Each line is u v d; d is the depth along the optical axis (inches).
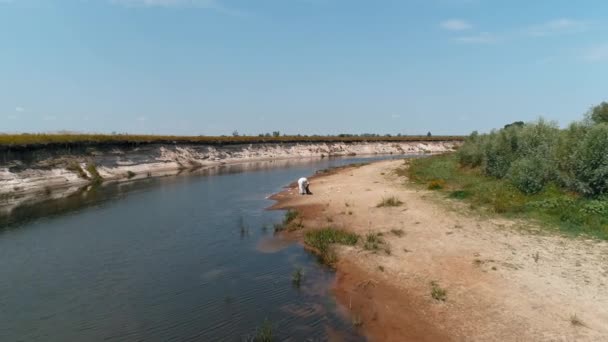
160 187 1279.5
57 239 635.5
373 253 519.2
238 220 761.0
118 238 637.9
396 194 906.1
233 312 376.8
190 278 463.8
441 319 344.5
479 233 559.5
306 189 1056.2
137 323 358.6
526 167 744.3
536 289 376.2
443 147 4456.2
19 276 476.1
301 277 461.7
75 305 396.5
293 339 326.3
